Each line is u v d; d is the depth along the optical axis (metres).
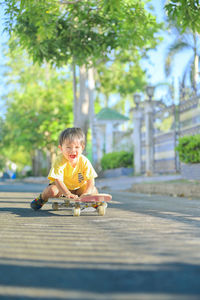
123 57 14.92
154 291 1.26
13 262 1.72
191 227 2.92
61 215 3.79
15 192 9.34
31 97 25.92
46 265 1.66
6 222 3.19
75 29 8.92
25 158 49.94
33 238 2.39
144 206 5.21
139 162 18.88
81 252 1.94
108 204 5.59
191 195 8.05
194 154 10.54
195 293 1.23
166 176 14.32
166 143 15.56
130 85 20.91
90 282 1.38
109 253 1.91
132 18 8.30
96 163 20.45
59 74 24.55
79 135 3.69
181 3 5.83
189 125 13.56
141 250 1.99
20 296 1.23
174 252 1.93
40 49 8.89
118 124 26.03
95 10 8.84
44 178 28.16
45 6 7.67
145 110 17.09
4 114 27.83
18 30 8.75
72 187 4.02
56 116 25.31
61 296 1.21
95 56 9.49
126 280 1.40
